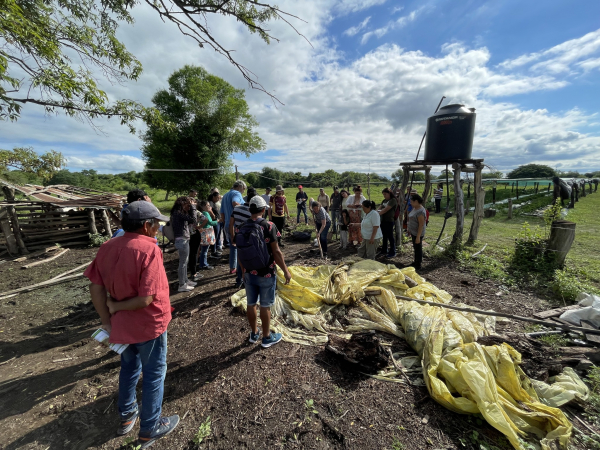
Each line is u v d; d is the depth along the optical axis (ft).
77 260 24.23
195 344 10.49
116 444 6.57
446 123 21.70
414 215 18.60
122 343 5.74
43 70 10.24
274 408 7.34
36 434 6.95
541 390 7.34
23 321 13.46
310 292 13.10
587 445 6.00
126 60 13.44
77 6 12.03
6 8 8.70
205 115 66.23
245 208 14.80
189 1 9.75
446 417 6.86
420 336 9.48
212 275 18.38
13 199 26.37
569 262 18.52
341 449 6.14
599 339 9.65
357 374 8.52
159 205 83.92
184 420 7.10
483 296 14.20
